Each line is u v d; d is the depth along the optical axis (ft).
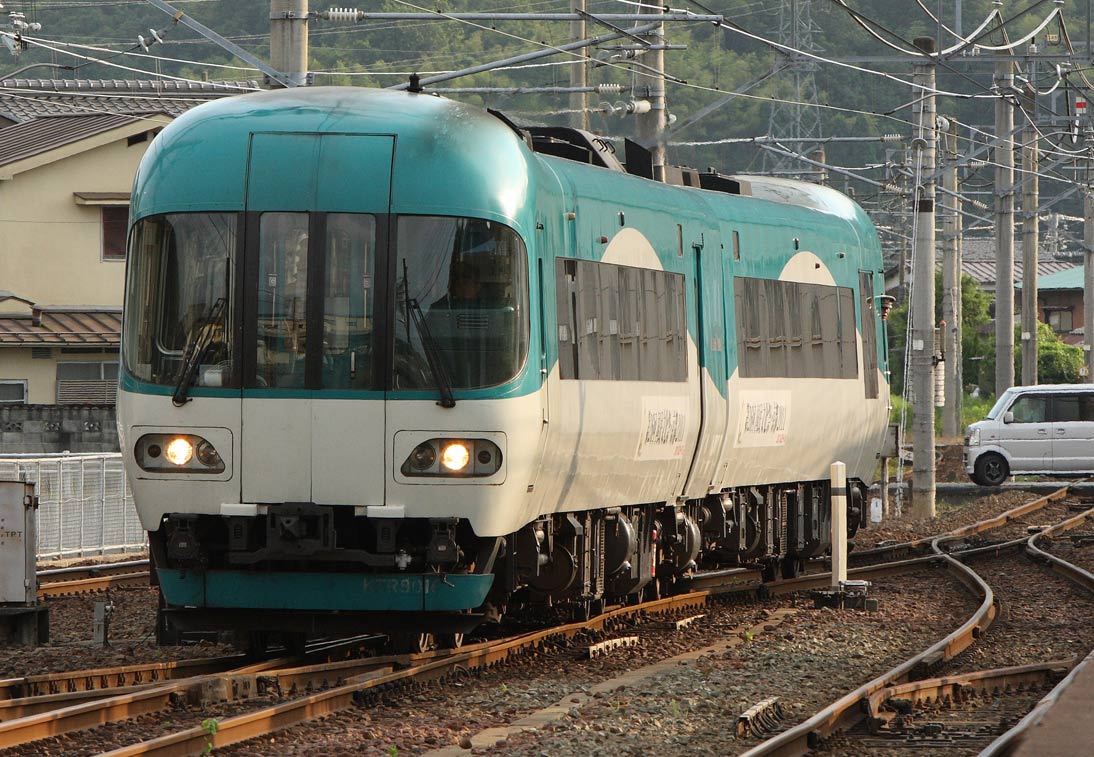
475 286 137.80
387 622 142.20
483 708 127.13
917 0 344.90
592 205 161.68
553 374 147.23
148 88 510.17
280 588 140.15
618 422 163.94
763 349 209.05
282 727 114.93
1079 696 115.03
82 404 323.37
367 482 135.85
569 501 157.17
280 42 223.92
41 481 256.93
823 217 237.25
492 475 136.36
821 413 229.25
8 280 396.37
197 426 137.59
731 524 205.98
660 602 195.62
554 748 111.45
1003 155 544.21
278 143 139.74
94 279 402.11
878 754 113.80
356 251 137.28
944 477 510.99
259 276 137.80
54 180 399.24
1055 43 435.12
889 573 254.88
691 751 113.50
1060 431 451.94
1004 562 274.36
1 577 165.27
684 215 186.39
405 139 139.54
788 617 192.95
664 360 177.68
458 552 136.87
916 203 355.15
